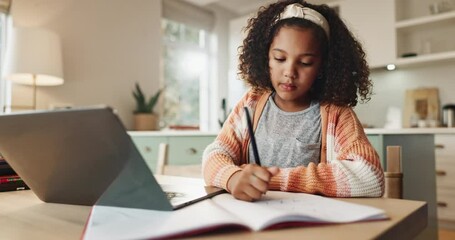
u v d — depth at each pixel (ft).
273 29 2.48
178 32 11.68
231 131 2.66
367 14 9.36
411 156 6.45
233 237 1.13
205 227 1.15
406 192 6.28
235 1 12.21
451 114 8.64
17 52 6.62
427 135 6.77
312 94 2.71
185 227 1.15
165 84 11.23
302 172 1.91
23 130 1.46
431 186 6.86
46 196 1.90
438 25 9.02
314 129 2.58
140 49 10.05
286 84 2.36
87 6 8.84
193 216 1.30
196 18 11.78
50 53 6.93
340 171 1.87
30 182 1.84
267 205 1.50
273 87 2.68
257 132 2.69
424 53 9.27
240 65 3.10
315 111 2.63
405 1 9.67
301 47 2.27
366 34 9.36
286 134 2.61
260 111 2.75
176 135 7.62
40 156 1.60
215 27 12.51
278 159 2.58
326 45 2.47
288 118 2.66
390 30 9.04
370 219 1.32
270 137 2.63
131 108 9.78
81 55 8.69
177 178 2.66
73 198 1.82
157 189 1.37
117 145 1.27
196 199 1.61
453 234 7.07
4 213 1.69
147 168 1.30
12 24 7.57
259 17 2.75
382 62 9.14
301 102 2.70
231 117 2.81
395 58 8.96
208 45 12.60
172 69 11.47
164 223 1.22
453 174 6.92
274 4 2.69
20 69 6.57
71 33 8.51
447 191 7.03
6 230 1.39
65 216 1.63
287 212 1.27
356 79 2.69
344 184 1.81
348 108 2.56
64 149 1.45
